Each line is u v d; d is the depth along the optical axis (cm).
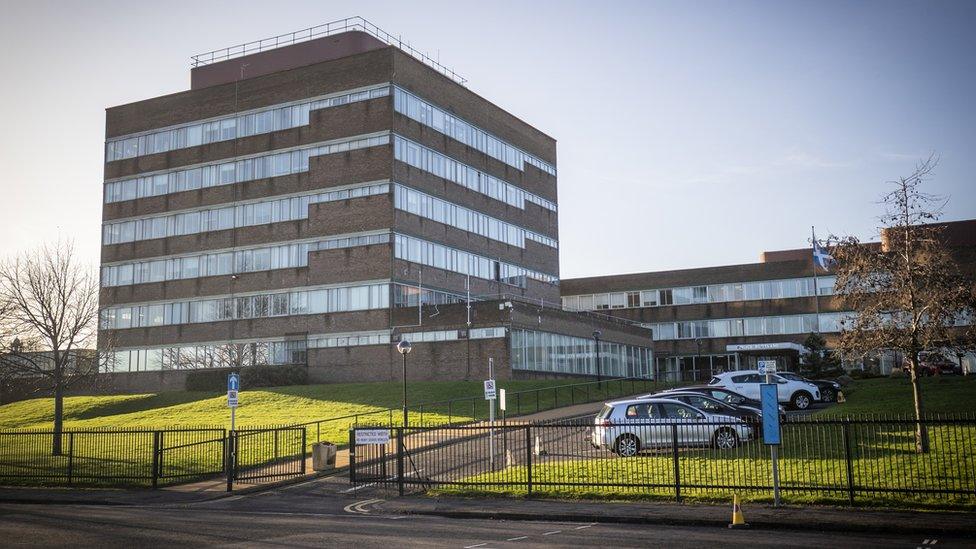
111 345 6675
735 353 9350
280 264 7150
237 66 7875
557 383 5738
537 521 1941
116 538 1722
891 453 2428
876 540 1570
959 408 3259
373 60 6900
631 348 8106
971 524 1656
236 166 7456
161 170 7838
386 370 6575
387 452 3206
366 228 6775
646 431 2731
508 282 7988
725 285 9544
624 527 1805
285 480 2822
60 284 4384
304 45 7625
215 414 5047
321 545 1598
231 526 1892
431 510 2098
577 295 10231
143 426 4766
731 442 2694
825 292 9125
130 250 7906
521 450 3034
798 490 2023
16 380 5606
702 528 1766
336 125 7006
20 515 2152
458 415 4456
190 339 7481
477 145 7781
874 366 7019
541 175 8762
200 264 7538
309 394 5559
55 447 3666
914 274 2639
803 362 6856
